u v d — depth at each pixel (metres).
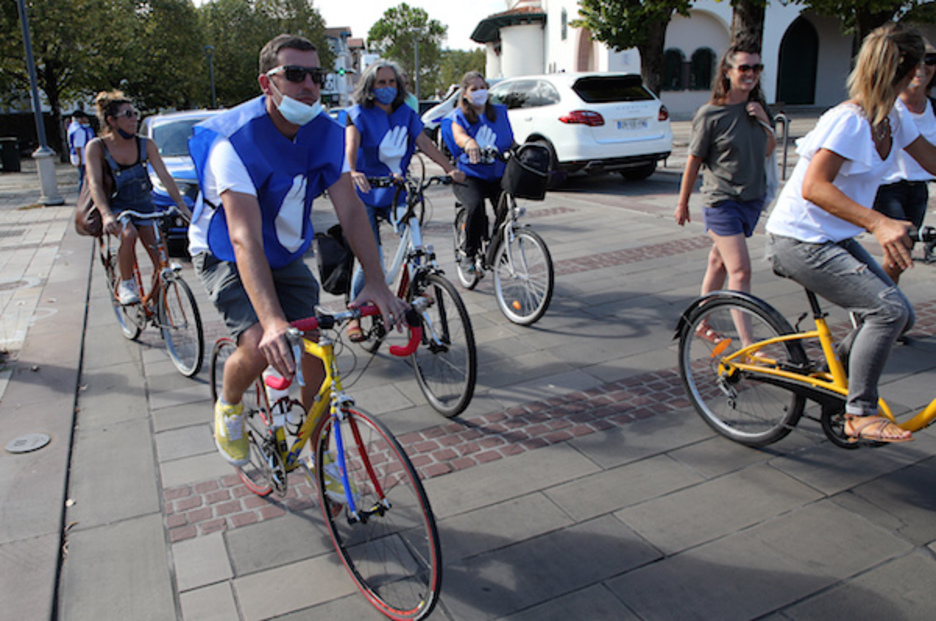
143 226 4.73
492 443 3.49
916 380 3.90
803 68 31.62
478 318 5.34
